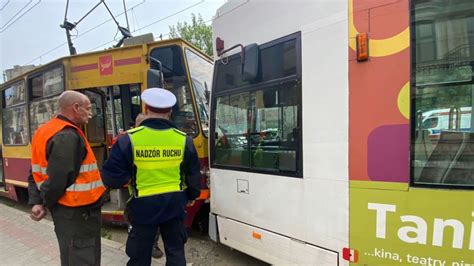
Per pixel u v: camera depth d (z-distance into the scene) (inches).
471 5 71.6
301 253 101.3
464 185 72.6
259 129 117.1
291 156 104.5
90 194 98.0
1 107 281.6
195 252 156.6
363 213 85.7
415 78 77.6
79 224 96.6
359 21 85.2
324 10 93.1
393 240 81.1
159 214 97.6
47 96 211.2
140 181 96.7
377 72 82.5
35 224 193.3
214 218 139.9
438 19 74.9
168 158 99.6
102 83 181.2
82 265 96.9
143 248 99.8
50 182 88.9
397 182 80.0
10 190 269.1
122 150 93.8
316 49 95.3
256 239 118.1
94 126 216.7
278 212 109.3
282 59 107.1
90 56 185.6
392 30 80.1
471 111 72.0
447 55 74.2
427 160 76.5
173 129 103.1
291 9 103.0
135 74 171.8
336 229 91.5
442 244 74.9
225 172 133.0
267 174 112.9
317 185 96.0
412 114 77.9
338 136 90.1
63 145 90.0
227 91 131.8
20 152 248.2
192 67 173.8
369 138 84.1
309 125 97.7
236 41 126.2
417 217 77.7
